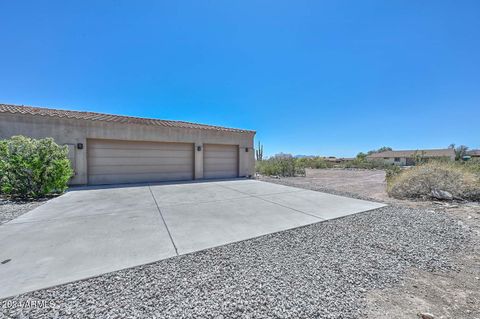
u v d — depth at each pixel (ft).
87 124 31.78
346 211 18.51
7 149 22.06
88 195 25.07
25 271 8.30
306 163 101.50
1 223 14.51
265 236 12.60
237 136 46.34
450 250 11.05
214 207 19.60
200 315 6.06
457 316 6.35
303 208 19.49
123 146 35.04
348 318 6.13
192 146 41.34
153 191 28.12
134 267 8.79
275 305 6.57
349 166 101.55
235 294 7.09
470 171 27.20
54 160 23.97
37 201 21.77
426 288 7.81
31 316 5.94
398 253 10.55
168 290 7.26
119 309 6.26
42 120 28.94
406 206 21.65
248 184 36.11
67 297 6.79
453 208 20.90
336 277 8.33
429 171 27.02
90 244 11.07
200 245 11.16
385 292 7.51
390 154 168.96
